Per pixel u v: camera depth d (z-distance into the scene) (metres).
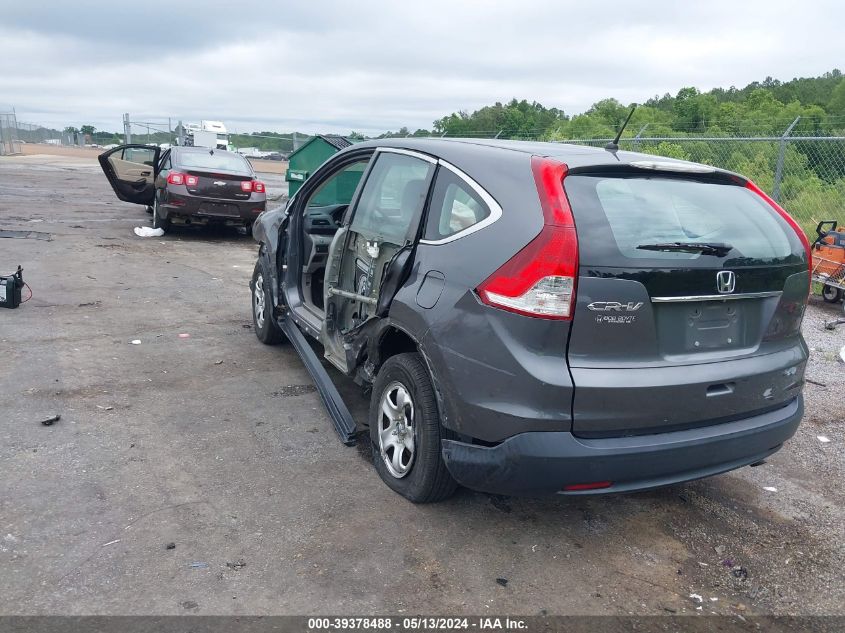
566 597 2.99
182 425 4.46
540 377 2.85
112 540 3.17
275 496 3.65
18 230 11.89
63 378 5.13
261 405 4.87
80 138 50.47
